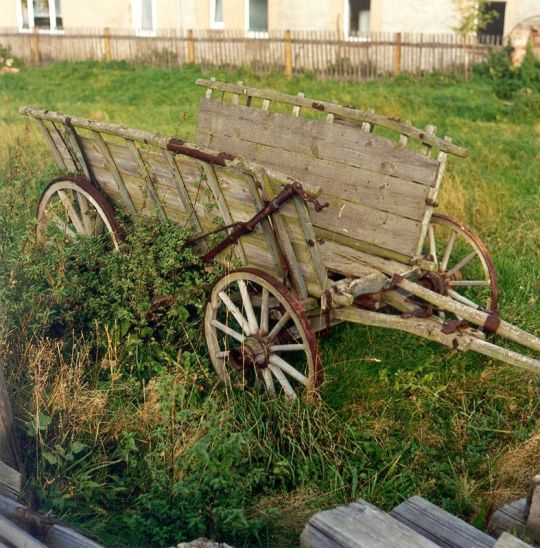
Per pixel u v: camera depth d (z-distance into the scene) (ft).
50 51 66.23
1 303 17.84
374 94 48.91
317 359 16.22
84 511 14.15
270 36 60.39
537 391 17.43
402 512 11.67
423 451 15.97
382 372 18.11
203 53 61.57
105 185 21.01
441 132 39.14
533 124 42.70
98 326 18.38
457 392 17.57
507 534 9.69
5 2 68.74
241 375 17.38
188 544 11.28
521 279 21.85
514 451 15.31
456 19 54.95
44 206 22.04
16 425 15.71
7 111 45.19
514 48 50.34
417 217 18.29
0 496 12.88
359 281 17.01
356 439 16.16
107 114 44.78
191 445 14.34
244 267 17.16
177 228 18.83
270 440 15.78
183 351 18.57
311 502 14.49
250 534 13.55
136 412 16.01
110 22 65.00
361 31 59.26
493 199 27.78
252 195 16.60
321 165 20.43
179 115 43.83
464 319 16.53
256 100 47.16
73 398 15.79
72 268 19.42
